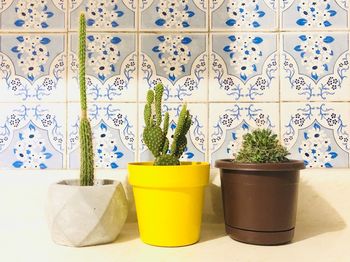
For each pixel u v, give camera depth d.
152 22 0.79
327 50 0.78
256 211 0.61
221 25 0.79
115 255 0.57
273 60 0.79
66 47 0.79
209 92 0.79
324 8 0.79
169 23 0.79
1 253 0.59
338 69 0.78
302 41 0.79
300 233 0.70
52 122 0.79
